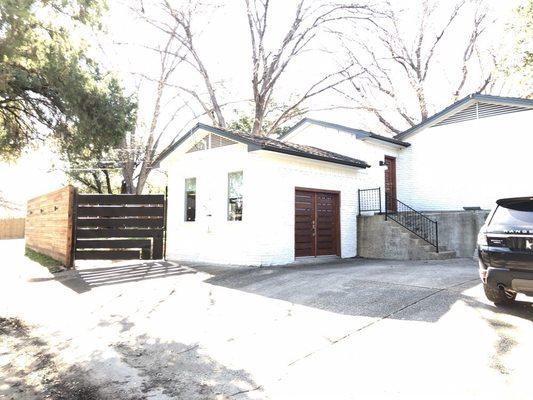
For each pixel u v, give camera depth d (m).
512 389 3.32
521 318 5.06
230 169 11.92
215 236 12.15
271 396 3.53
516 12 16.66
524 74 17.67
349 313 5.75
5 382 4.24
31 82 10.34
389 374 3.76
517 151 13.89
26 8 7.13
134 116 12.20
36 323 6.46
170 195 14.05
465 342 4.37
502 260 5.22
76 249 12.59
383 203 15.41
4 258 14.66
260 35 24.38
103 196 12.91
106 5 9.23
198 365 4.39
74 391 3.95
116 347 5.18
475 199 14.76
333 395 3.45
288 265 11.06
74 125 11.34
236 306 6.66
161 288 8.46
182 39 24.53
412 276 8.12
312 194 12.70
